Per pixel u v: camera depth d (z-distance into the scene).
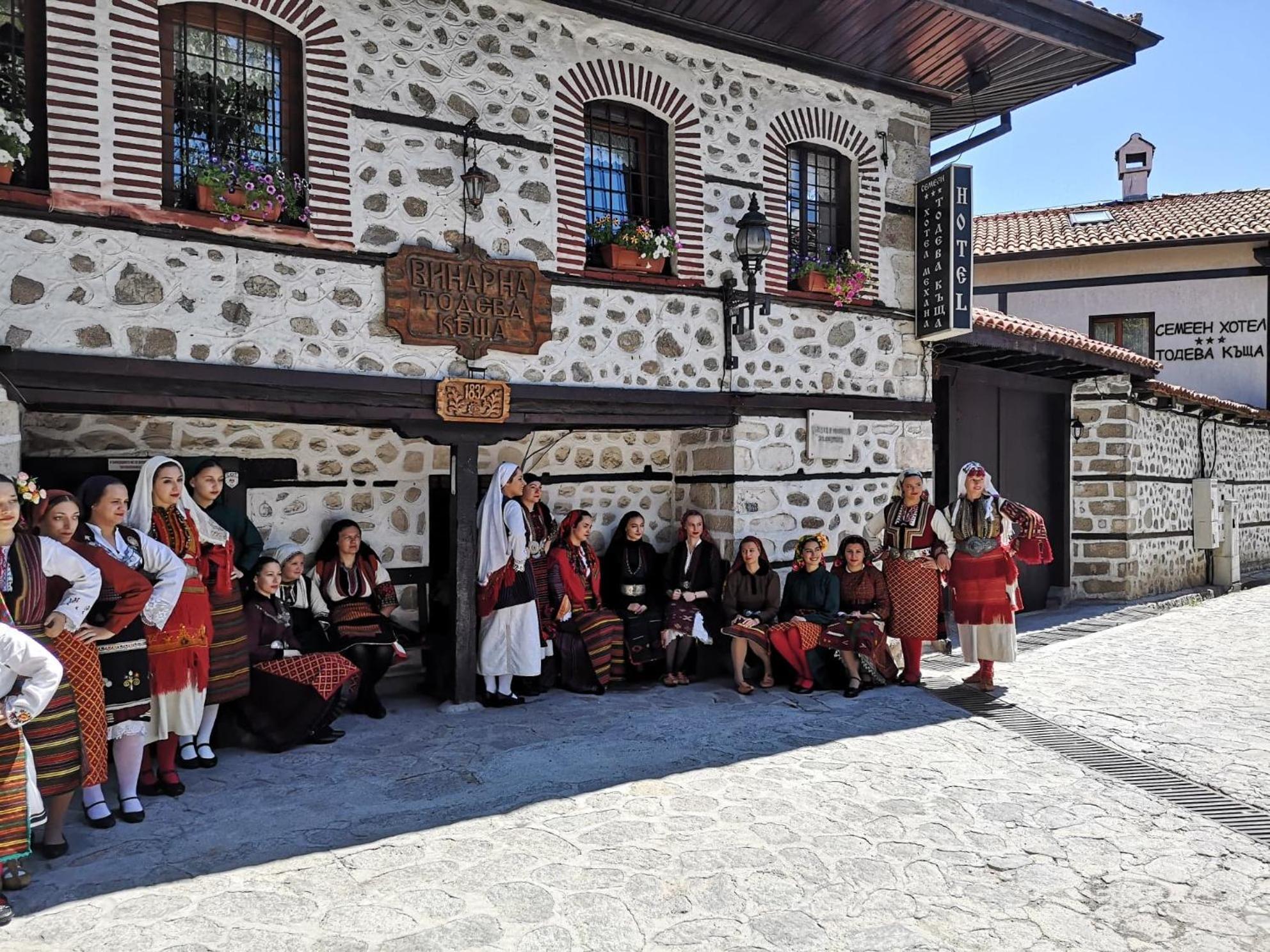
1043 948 3.31
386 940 3.24
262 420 6.11
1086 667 7.82
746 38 7.41
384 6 5.95
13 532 3.74
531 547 6.96
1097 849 4.15
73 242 4.93
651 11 6.90
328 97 5.73
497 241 6.39
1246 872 3.95
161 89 5.30
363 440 6.96
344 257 5.78
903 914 3.53
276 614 5.66
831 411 8.05
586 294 6.78
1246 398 16.34
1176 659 8.13
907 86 8.41
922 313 8.50
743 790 4.76
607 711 6.29
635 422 6.99
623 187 7.21
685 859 3.94
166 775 4.67
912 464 8.66
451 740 5.59
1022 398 11.28
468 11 6.27
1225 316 16.53
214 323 5.34
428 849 3.99
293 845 4.02
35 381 4.81
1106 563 11.79
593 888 3.66
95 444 5.96
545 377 6.58
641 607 7.25
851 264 8.03
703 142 7.38
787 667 7.21
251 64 5.64
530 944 3.24
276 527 6.59
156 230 5.15
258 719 5.41
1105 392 11.79
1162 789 4.89
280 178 5.59
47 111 4.88
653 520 8.27
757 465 7.70
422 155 6.09
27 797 3.46
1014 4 7.24
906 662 7.16
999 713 6.32
